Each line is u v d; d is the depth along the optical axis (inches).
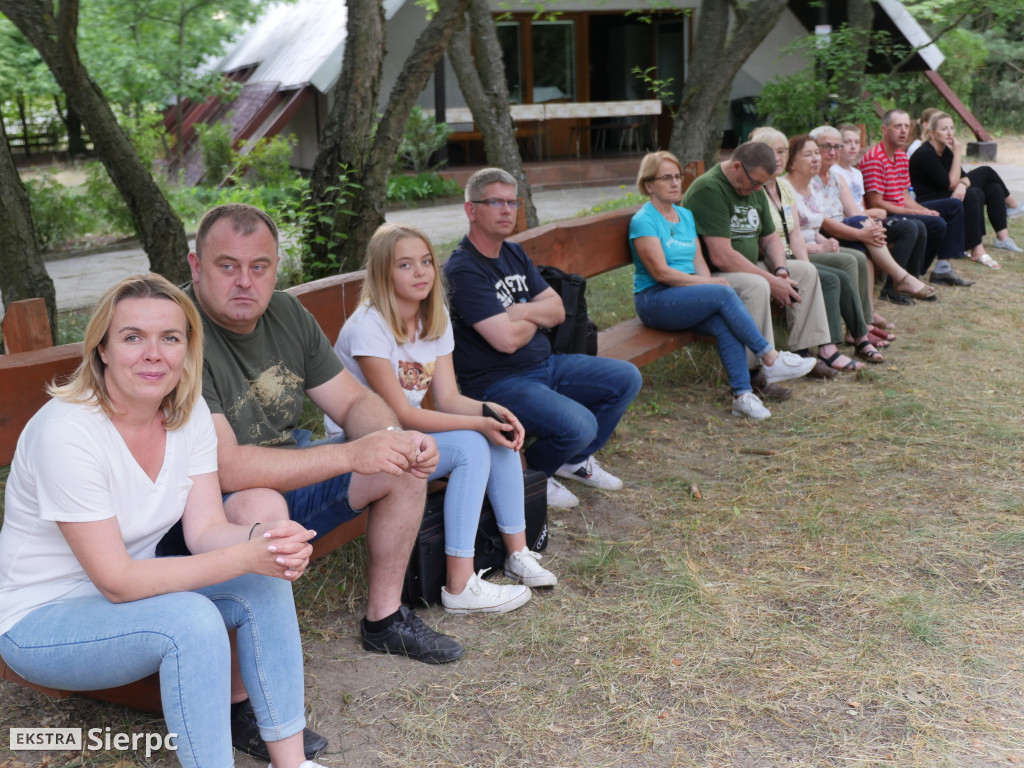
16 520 81.4
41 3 185.9
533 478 132.1
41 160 846.5
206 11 623.8
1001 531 138.7
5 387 97.0
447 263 144.7
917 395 197.5
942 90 664.4
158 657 77.4
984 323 253.0
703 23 330.6
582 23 694.5
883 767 90.4
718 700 101.1
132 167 203.0
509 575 127.2
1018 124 851.4
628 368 151.7
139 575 78.7
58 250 414.6
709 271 211.0
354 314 122.0
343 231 220.2
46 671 79.9
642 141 723.4
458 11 209.6
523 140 683.4
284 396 105.7
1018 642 110.9
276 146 533.3
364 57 213.9
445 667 107.9
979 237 321.7
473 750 94.0
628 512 149.7
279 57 671.8
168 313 79.7
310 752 92.3
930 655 108.5
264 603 84.7
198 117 693.3
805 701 100.8
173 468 85.7
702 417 192.4
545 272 159.2
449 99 651.5
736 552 135.2
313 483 97.9
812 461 167.2
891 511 146.3
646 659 108.7
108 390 80.6
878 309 267.4
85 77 193.6
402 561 108.7
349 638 114.0
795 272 208.8
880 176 285.9
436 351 126.3
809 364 195.8
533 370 150.3
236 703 94.0
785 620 116.5
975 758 91.4
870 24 475.5
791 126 500.4
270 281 99.0
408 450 97.2
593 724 97.7
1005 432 175.0
